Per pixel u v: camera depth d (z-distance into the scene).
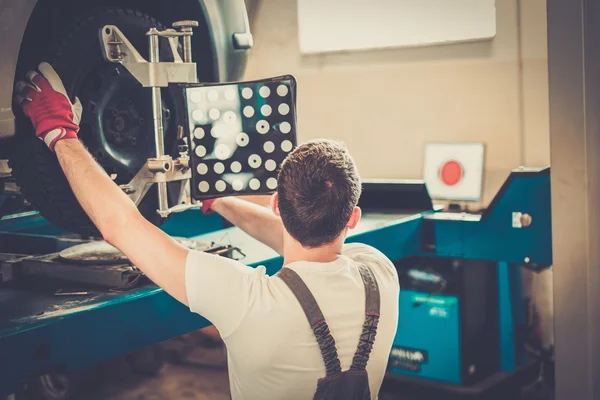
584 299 2.37
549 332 3.46
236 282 1.36
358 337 1.40
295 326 1.34
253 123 1.67
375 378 1.46
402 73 3.99
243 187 1.69
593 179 2.31
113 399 2.98
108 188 1.45
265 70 4.43
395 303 1.50
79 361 1.48
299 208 1.39
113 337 1.55
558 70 2.33
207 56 2.11
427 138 3.96
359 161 4.21
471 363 3.07
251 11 4.40
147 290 1.67
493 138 3.76
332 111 4.25
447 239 2.82
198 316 1.78
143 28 1.86
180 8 2.06
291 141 1.67
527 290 3.53
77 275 1.73
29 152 1.67
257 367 1.36
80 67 1.72
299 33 4.27
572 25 2.29
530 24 3.59
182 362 3.35
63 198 1.73
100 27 1.75
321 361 1.36
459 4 3.76
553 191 2.38
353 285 1.42
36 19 1.74
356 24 4.09
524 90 3.64
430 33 3.88
